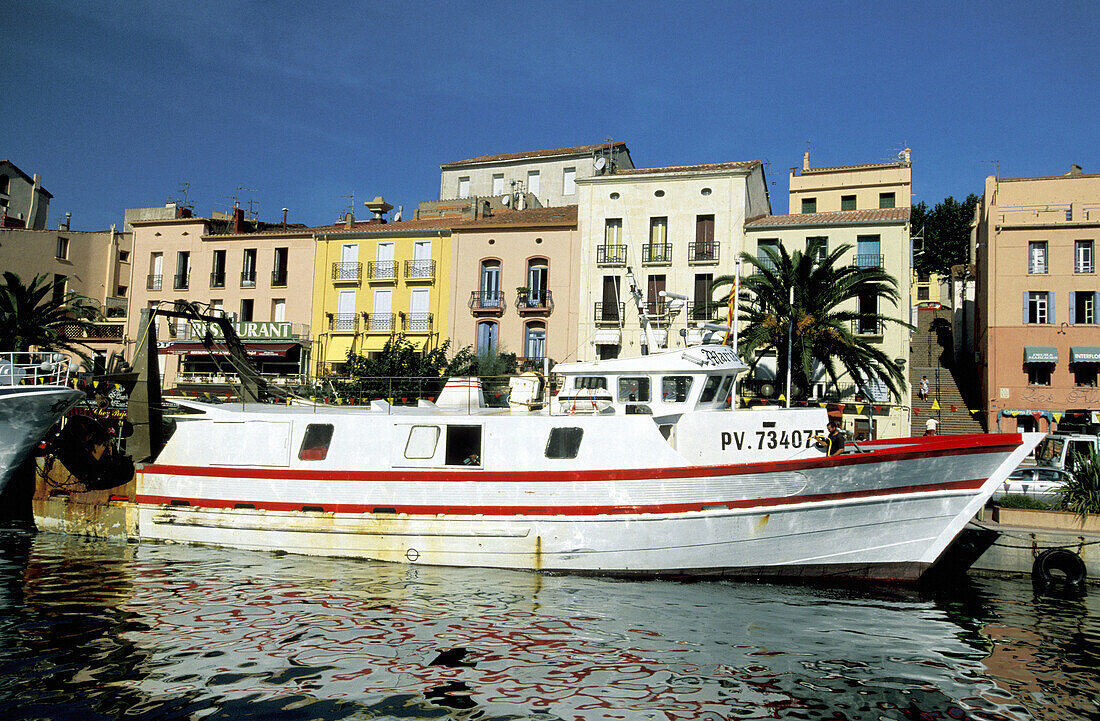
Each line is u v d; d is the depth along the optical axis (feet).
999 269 127.34
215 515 53.83
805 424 48.91
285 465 52.80
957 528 47.73
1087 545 52.03
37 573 47.85
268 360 145.48
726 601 44.93
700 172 128.67
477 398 59.77
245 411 54.49
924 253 228.63
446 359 123.75
